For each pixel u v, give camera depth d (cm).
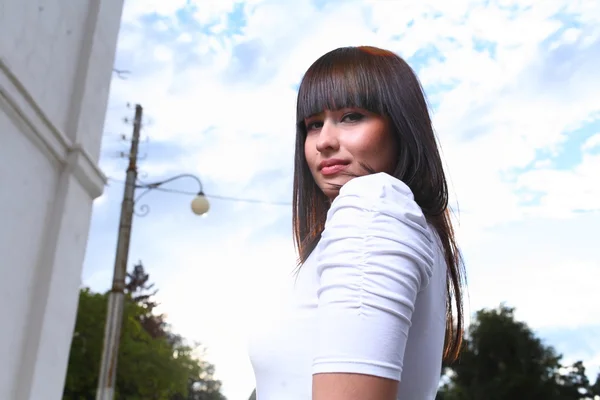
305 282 78
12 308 310
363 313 60
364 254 62
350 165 83
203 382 5888
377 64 85
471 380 3431
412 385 75
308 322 75
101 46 402
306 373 73
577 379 3400
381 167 84
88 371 2105
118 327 1112
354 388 57
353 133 83
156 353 2295
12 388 309
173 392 2375
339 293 61
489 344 3469
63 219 350
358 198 67
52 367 335
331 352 59
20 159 317
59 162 357
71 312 359
